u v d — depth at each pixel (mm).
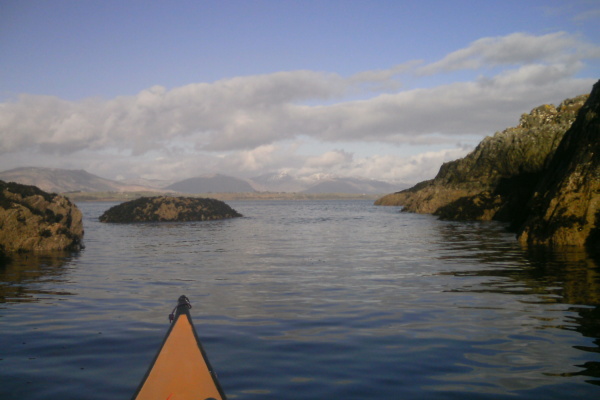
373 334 9719
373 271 18062
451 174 64750
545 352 8445
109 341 9453
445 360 8148
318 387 7105
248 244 29859
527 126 49719
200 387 6734
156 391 6629
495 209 47281
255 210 115000
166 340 7961
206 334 9820
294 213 90875
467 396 6719
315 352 8656
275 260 21828
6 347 9086
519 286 14406
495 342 9062
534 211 26859
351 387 7094
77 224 30109
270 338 9516
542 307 11703
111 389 7133
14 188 27266
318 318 11039
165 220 58250
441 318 10883
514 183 47688
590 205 23578
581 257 20156
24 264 20828
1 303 12867
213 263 20969
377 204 128000
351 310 11789
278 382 7301
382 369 7789
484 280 15570
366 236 34531
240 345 9086
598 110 24797
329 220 60125
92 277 17219
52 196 29391
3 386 7223
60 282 16141
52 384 7305
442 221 48938
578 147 25391
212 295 13812
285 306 12297
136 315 11531
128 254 24562
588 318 10625
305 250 25969
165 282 16047
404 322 10602
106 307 12391
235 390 7020
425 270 18031
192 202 63625
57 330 10211
